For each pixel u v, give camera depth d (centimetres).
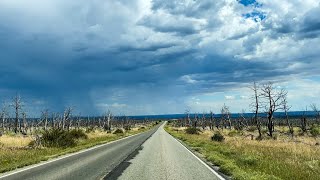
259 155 2116
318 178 1260
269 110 6075
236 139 4797
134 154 2383
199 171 1471
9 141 3372
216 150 2622
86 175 1337
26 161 1780
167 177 1294
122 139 4947
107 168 1572
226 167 1478
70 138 3350
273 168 1484
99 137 5269
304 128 7912
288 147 3047
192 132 7106
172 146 3275
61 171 1461
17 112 7731
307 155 2317
